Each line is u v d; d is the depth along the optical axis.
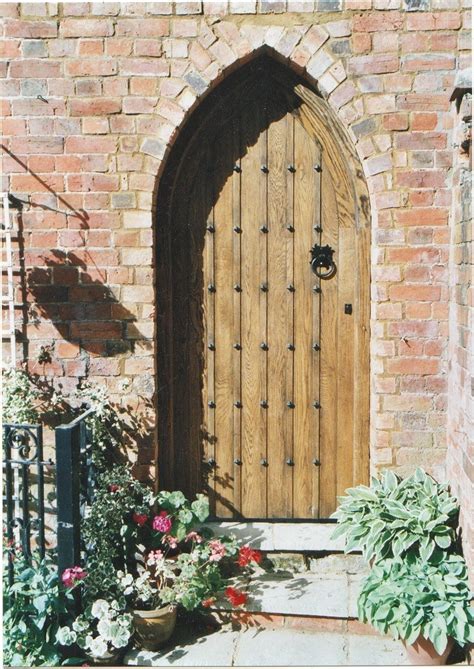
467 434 3.62
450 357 4.09
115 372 4.31
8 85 4.16
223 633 3.96
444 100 4.04
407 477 4.21
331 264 4.44
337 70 4.06
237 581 4.19
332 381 4.51
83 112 4.16
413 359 4.16
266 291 4.50
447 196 4.07
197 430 4.61
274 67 4.27
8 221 4.22
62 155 4.20
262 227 4.46
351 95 4.08
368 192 4.29
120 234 4.23
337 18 4.05
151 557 3.93
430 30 4.02
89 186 4.21
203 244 4.50
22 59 4.14
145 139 4.17
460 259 3.80
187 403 4.59
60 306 4.29
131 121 4.16
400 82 4.05
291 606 3.96
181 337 4.56
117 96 4.15
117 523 3.98
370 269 4.35
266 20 4.07
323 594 4.05
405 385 4.18
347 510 3.95
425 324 4.14
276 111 4.40
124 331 4.29
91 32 4.11
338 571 4.28
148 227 4.22
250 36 4.08
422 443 4.19
